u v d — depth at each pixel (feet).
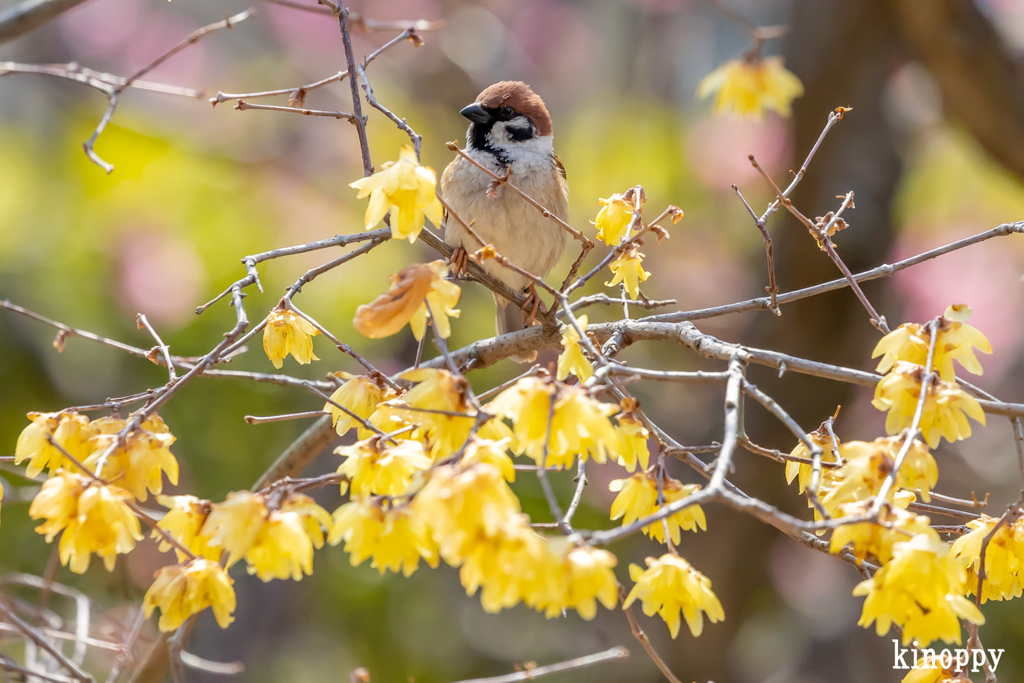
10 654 27.96
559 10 54.29
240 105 16.44
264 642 40.32
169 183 41.96
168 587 10.81
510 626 41.27
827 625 47.85
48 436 11.39
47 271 37.63
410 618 39.52
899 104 42.11
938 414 11.91
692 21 55.83
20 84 44.24
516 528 9.27
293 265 40.32
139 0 46.83
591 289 44.73
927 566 9.94
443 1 50.88
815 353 37.83
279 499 11.09
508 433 11.60
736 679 41.86
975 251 46.98
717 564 39.09
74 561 11.03
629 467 12.84
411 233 12.69
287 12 49.01
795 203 37.65
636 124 52.90
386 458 11.95
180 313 37.24
